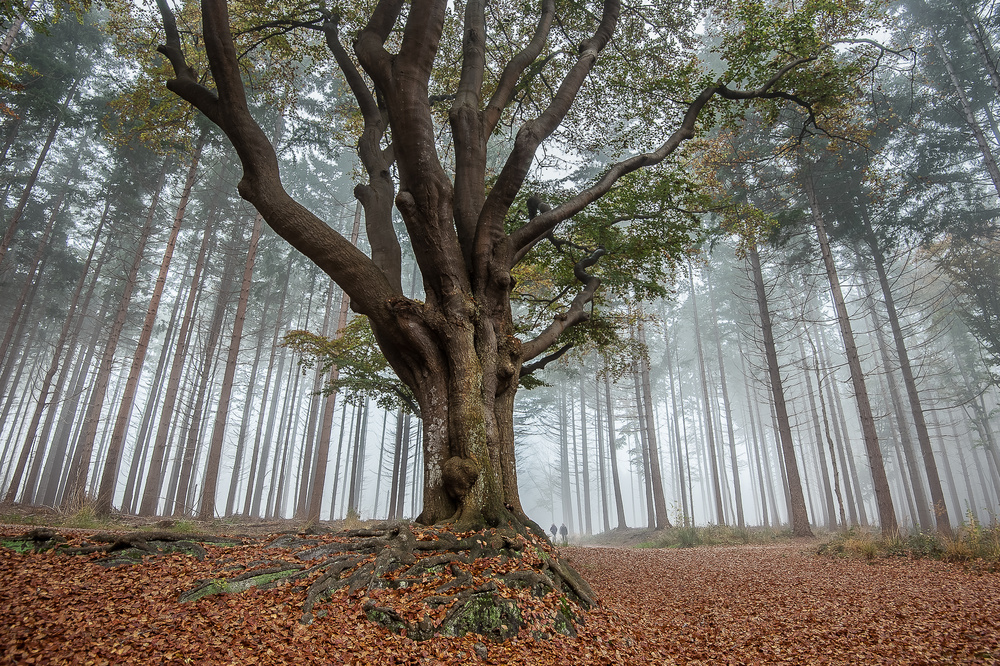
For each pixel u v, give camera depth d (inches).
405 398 695.7
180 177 1141.7
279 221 318.0
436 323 331.9
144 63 538.3
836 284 725.3
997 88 704.4
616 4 465.1
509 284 364.2
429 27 344.2
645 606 328.8
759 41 418.9
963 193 917.8
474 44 409.4
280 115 992.9
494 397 331.3
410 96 338.3
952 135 805.9
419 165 335.0
